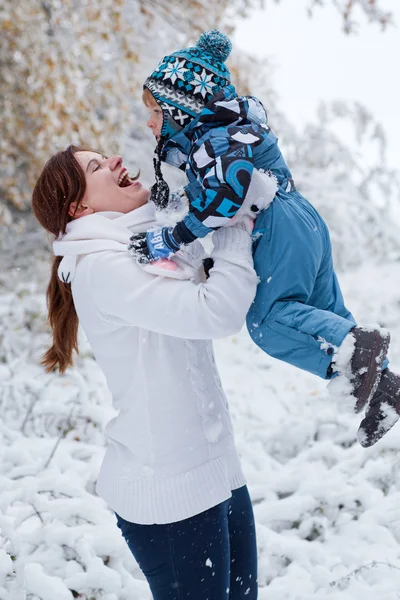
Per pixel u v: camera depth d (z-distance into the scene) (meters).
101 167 2.19
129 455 2.06
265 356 6.15
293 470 3.70
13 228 7.72
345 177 9.48
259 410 5.07
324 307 2.25
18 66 6.97
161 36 8.62
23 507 3.38
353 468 3.62
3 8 6.60
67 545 2.94
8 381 4.64
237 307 1.94
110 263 2.00
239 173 1.91
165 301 1.93
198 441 2.03
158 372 2.02
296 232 2.05
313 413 4.65
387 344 1.94
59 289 2.35
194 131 2.07
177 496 1.99
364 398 1.94
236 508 2.24
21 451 3.78
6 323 5.74
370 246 9.41
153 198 2.22
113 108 7.48
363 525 3.23
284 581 2.91
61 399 4.75
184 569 2.01
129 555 3.01
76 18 6.96
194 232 1.94
